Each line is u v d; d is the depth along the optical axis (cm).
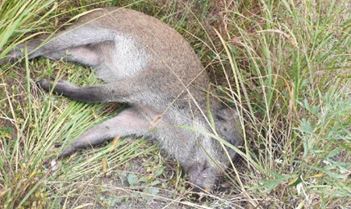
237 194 295
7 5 287
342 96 305
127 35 315
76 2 326
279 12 323
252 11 334
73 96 303
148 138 312
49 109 298
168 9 345
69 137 296
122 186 293
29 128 290
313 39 309
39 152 282
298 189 279
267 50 307
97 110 310
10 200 250
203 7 345
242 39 320
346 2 332
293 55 307
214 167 301
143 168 302
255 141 306
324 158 281
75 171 287
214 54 328
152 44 314
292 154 293
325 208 278
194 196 295
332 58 311
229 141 310
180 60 315
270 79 301
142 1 340
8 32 279
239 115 299
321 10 324
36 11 295
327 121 283
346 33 314
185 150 307
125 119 309
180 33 342
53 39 307
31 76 306
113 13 317
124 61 315
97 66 323
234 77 309
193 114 310
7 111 290
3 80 292
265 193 286
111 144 303
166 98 310
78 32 311
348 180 283
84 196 280
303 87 304
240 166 307
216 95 318
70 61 317
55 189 276
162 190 296
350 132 292
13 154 277
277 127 303
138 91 309
